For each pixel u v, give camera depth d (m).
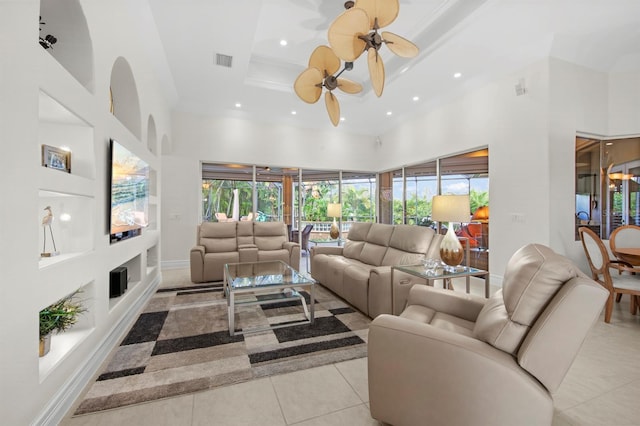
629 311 3.03
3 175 1.12
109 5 2.22
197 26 3.14
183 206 5.46
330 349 2.20
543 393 1.05
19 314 1.20
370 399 1.36
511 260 1.42
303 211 6.57
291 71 4.84
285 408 1.54
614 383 1.76
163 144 5.12
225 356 2.09
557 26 3.12
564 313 1.03
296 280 2.80
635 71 3.79
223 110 5.66
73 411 1.51
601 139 3.91
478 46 3.45
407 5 3.04
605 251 2.77
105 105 2.16
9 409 1.13
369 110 5.64
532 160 3.60
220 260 4.36
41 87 1.36
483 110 4.24
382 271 2.67
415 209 5.89
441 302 1.94
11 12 1.17
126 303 2.67
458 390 1.14
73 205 1.96
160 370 1.91
